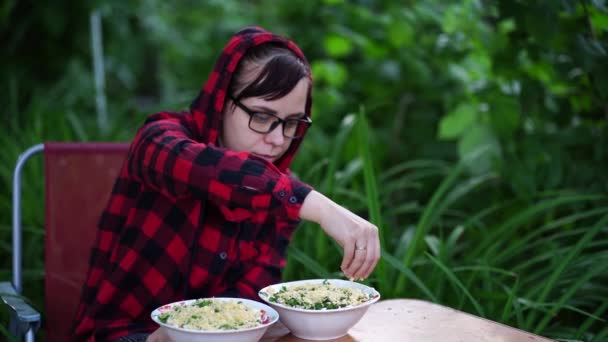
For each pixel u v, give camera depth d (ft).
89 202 6.51
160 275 5.09
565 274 6.73
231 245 5.26
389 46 11.36
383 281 6.48
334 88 12.09
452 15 9.46
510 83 8.89
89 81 13.84
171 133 4.75
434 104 11.74
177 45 19.47
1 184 10.09
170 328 3.81
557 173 8.45
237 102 4.99
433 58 10.94
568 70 7.86
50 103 12.64
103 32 14.20
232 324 3.85
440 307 4.93
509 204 8.71
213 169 4.30
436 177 10.73
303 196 4.22
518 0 7.60
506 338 4.29
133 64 16.62
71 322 6.30
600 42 7.71
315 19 13.19
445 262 6.85
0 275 7.72
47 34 12.92
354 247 4.16
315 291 4.40
